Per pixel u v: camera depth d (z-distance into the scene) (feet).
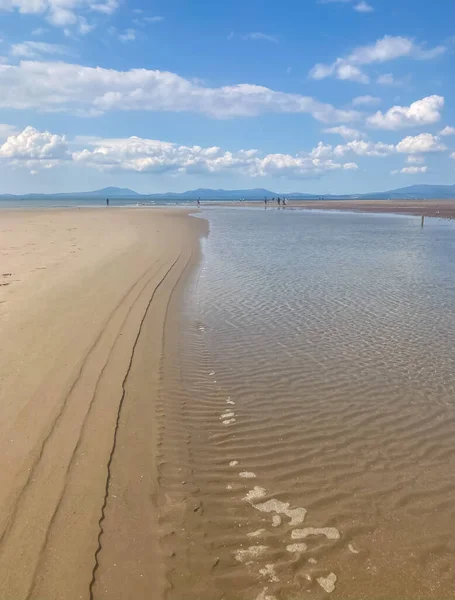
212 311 40.29
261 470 18.81
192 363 28.91
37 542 14.11
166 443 20.18
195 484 17.69
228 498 17.07
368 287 50.42
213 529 15.48
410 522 16.17
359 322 37.96
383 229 120.06
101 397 23.15
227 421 22.41
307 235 103.30
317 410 23.75
